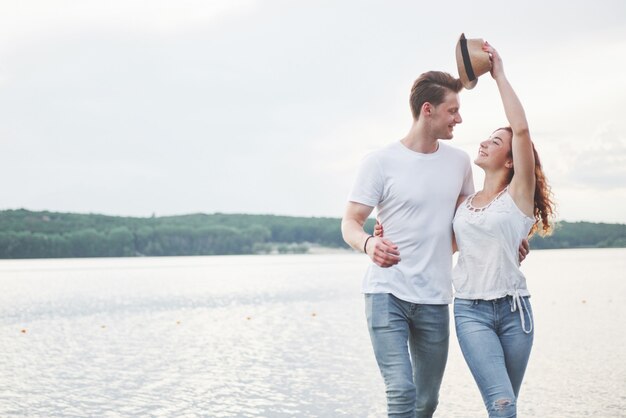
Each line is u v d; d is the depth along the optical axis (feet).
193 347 50.47
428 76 16.55
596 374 36.32
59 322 69.56
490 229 15.53
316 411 29.84
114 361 44.39
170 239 407.85
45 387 35.68
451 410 29.27
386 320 16.03
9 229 373.20
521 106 15.90
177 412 29.94
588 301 83.30
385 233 16.55
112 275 175.01
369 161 16.62
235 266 238.07
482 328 15.55
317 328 61.11
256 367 41.01
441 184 16.49
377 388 34.50
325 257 380.78
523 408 29.25
